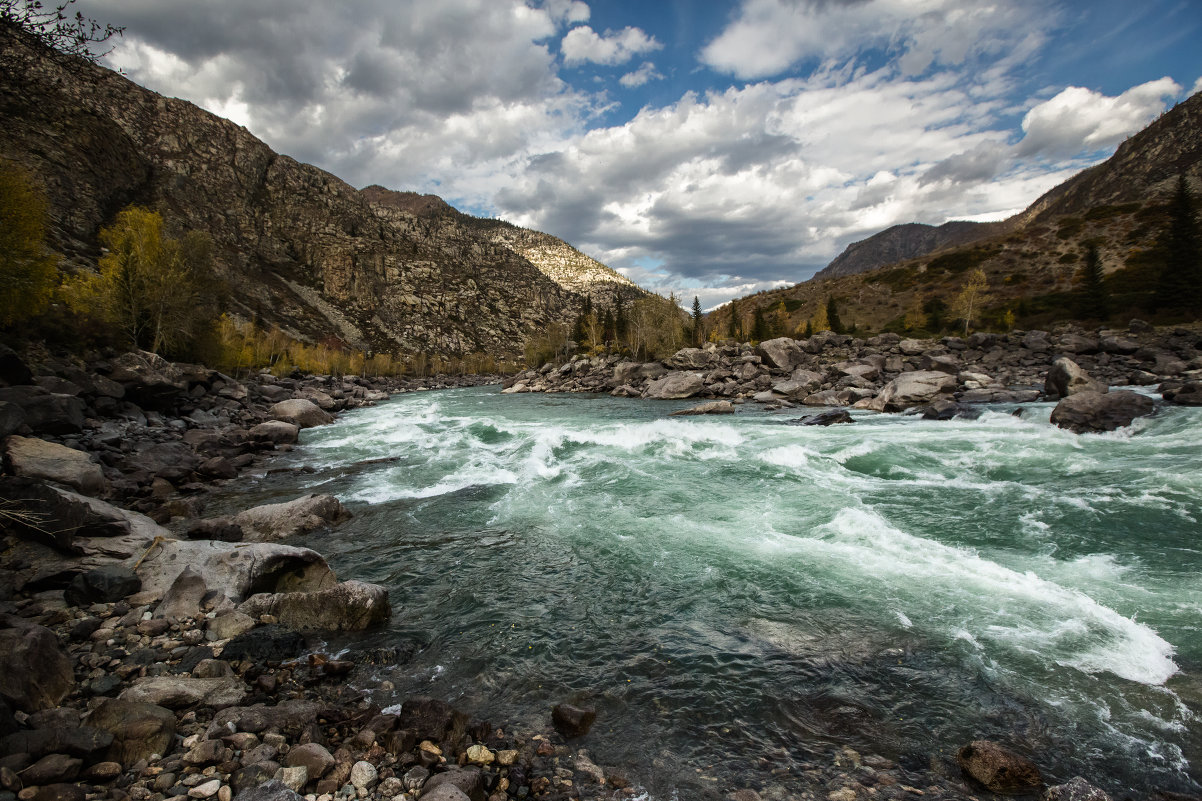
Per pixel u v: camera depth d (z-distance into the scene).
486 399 55.91
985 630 6.99
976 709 5.54
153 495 14.30
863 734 5.24
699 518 12.04
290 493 15.50
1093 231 108.25
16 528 8.81
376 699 5.91
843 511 12.00
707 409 35.41
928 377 32.75
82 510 9.16
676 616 7.77
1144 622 7.11
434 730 5.11
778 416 31.69
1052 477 14.00
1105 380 35.78
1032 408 23.98
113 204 122.94
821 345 67.44
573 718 5.37
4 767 3.96
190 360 44.16
